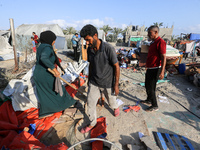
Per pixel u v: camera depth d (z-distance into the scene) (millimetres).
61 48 15352
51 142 2041
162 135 2182
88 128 2199
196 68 4836
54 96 2521
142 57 5316
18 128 2176
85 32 1594
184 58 10031
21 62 5906
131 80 4934
